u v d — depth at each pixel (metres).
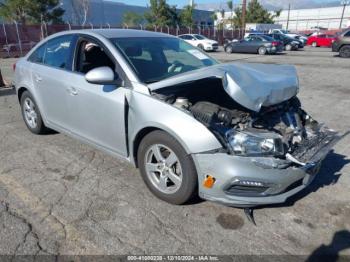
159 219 2.82
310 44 32.25
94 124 3.51
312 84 9.52
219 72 2.87
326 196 3.22
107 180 3.48
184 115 2.69
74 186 3.35
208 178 2.63
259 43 22.14
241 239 2.59
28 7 26.08
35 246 2.48
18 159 3.98
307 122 3.45
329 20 66.50
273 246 2.52
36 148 4.31
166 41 3.98
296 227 2.74
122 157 3.36
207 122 2.69
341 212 2.96
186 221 2.80
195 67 3.70
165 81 3.06
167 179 2.97
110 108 3.23
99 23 42.47
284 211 2.96
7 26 20.84
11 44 20.73
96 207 2.98
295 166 2.66
